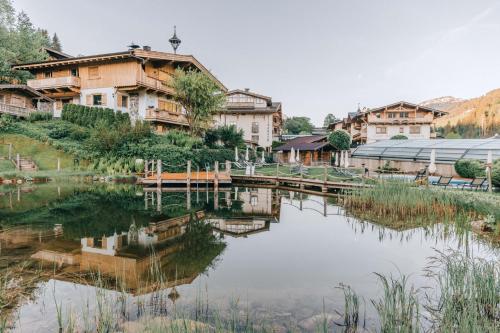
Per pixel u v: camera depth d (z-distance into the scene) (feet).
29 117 86.84
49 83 93.86
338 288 15.38
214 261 19.49
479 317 11.82
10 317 12.38
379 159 92.73
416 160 79.56
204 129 98.63
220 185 63.41
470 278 13.93
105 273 17.02
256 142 137.59
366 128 159.63
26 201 40.60
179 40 98.17
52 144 77.66
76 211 34.99
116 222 30.30
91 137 76.23
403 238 25.34
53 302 13.57
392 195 34.63
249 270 18.01
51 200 41.88
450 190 37.55
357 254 21.27
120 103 91.91
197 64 100.83
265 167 99.35
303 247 23.00
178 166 70.79
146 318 11.68
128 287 15.24
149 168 70.54
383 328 11.46
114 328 11.42
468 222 25.82
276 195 52.85
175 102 104.88
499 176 41.32
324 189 55.11
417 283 16.17
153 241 23.97
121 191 52.70
